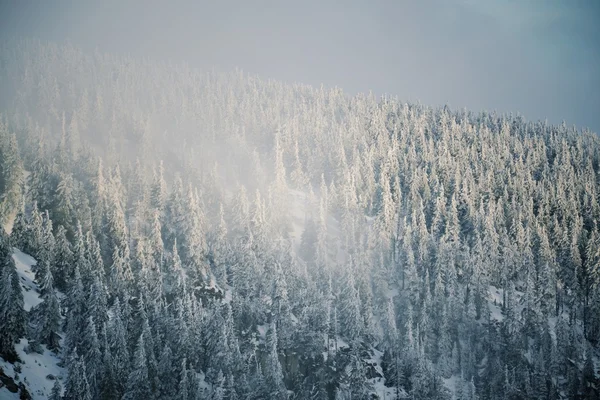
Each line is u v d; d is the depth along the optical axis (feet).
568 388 307.17
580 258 385.50
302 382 278.05
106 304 236.22
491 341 328.08
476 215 414.82
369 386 282.97
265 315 309.63
